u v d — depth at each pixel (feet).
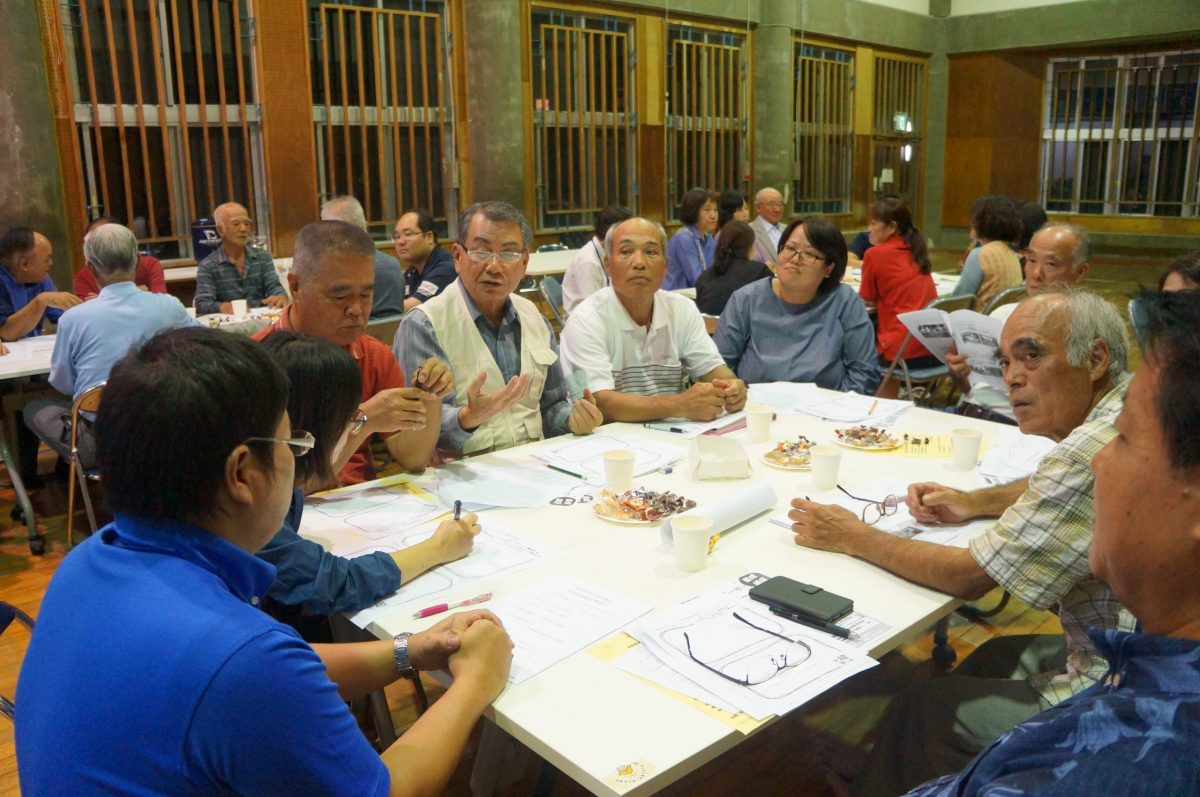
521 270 8.50
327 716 3.17
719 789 7.25
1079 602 5.12
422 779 3.69
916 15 38.14
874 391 11.11
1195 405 2.15
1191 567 2.27
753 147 33.17
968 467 7.39
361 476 8.05
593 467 7.47
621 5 27.84
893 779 5.38
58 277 17.75
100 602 3.16
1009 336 5.81
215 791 3.02
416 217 17.85
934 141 40.60
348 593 5.10
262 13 20.85
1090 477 4.77
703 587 5.26
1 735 7.94
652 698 4.16
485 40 24.27
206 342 3.29
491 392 8.55
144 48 19.53
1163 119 37.06
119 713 2.97
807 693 4.14
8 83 16.61
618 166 29.17
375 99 23.52
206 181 20.74
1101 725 2.19
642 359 10.04
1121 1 35.01
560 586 5.29
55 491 14.14
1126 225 38.73
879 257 15.70
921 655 9.01
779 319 11.03
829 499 6.69
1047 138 39.96
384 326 14.32
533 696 4.19
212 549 3.29
